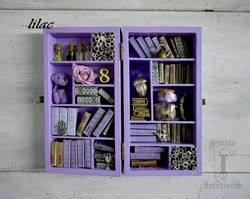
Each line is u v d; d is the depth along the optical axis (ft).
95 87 3.01
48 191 3.45
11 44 3.37
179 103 3.09
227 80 3.33
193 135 3.04
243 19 3.32
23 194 3.44
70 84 3.29
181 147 2.97
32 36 3.36
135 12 3.32
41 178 3.44
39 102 3.37
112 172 2.95
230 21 3.32
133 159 3.11
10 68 3.38
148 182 3.43
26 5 3.35
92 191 3.44
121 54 2.93
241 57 3.32
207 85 3.34
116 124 2.93
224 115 3.34
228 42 3.32
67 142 3.05
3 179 3.43
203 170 3.38
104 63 3.02
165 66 3.07
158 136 3.08
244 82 3.33
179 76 3.08
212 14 3.32
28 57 3.37
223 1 3.32
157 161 3.21
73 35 3.14
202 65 3.33
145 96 3.10
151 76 2.97
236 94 3.33
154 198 3.43
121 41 3.04
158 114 3.08
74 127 3.02
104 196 3.44
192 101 3.13
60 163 3.04
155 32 2.94
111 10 3.33
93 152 3.04
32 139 3.41
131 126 3.08
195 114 2.96
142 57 3.10
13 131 3.41
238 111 3.34
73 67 2.99
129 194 3.44
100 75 3.10
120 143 2.94
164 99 3.03
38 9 3.35
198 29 2.91
